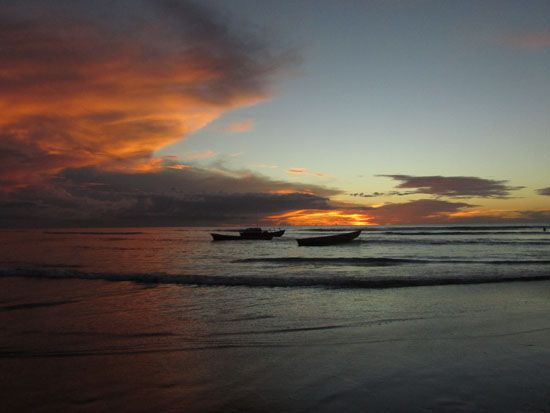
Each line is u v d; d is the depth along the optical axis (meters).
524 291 13.66
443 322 9.25
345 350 7.14
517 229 109.75
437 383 5.47
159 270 22.75
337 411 4.64
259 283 15.88
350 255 34.03
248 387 5.46
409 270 20.80
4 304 12.10
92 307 11.59
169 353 7.09
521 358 6.49
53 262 28.70
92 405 4.93
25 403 5.01
